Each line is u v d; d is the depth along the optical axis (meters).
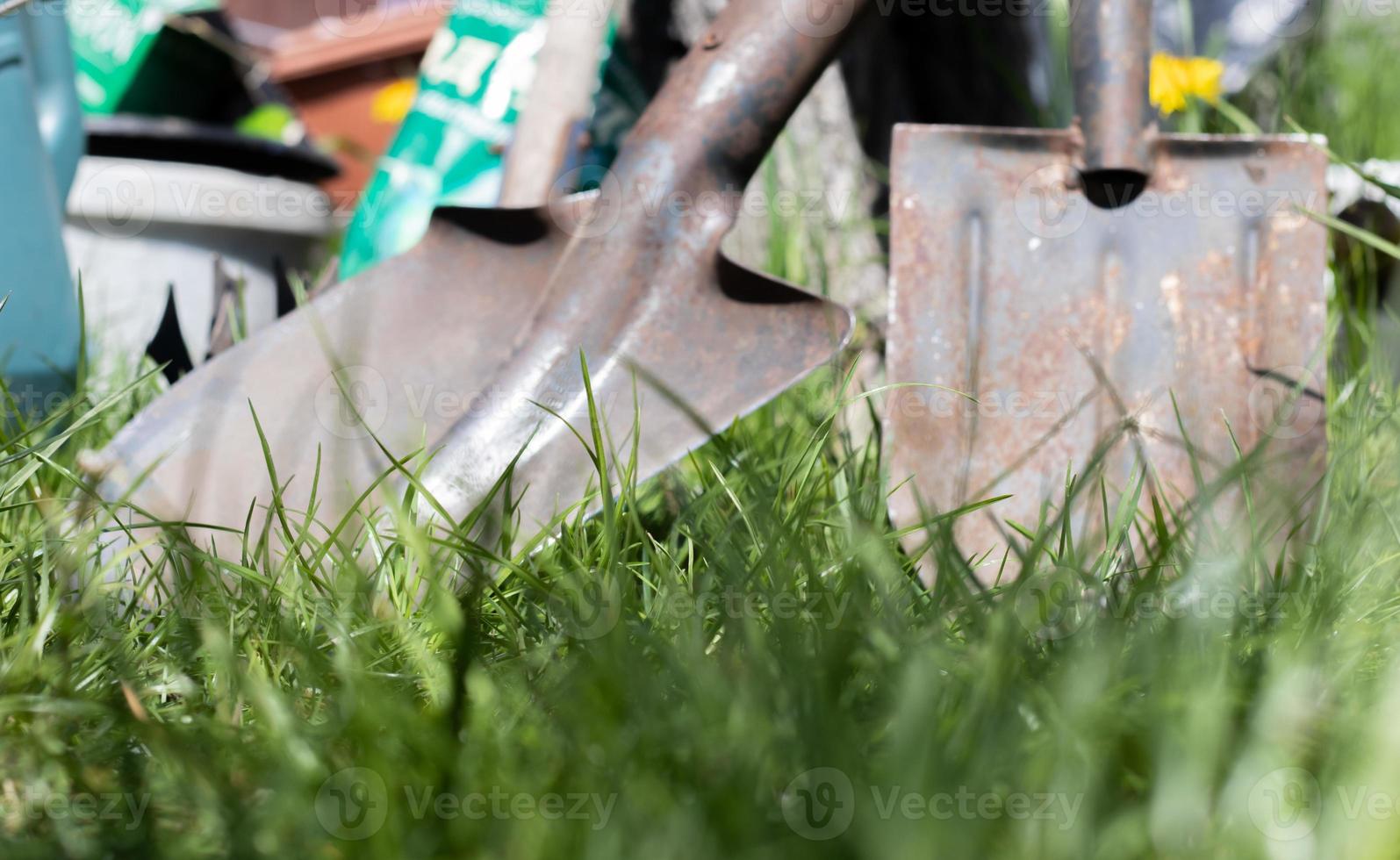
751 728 0.65
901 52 2.07
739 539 1.04
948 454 1.36
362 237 2.00
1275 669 0.74
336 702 0.75
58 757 0.69
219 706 0.77
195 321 2.02
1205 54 2.41
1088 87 1.40
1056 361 1.39
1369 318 1.66
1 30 1.35
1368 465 1.26
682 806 0.59
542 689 0.75
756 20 1.43
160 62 2.32
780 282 1.34
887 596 0.84
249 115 2.49
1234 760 0.64
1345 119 2.73
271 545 1.21
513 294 1.42
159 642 0.90
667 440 1.28
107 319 1.87
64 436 1.13
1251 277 1.39
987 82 2.11
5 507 1.01
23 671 0.79
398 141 2.03
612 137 2.07
